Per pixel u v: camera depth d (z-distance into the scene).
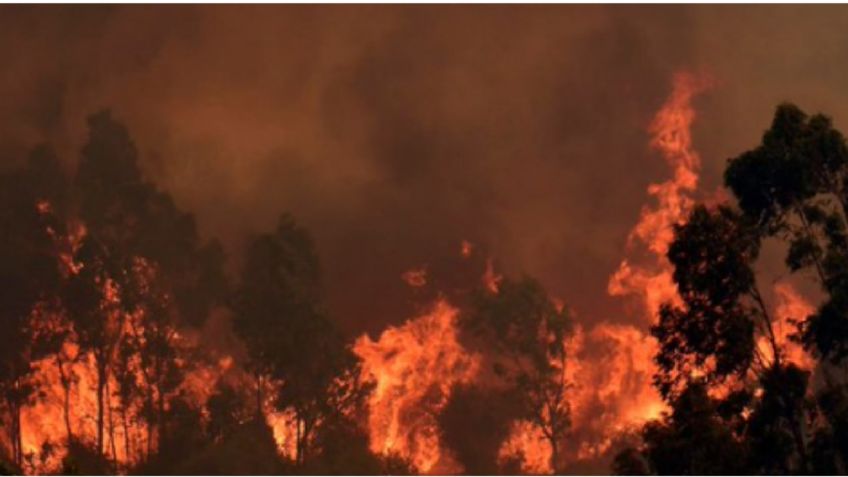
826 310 49.16
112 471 109.06
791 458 49.91
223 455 105.06
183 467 105.69
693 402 50.09
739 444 49.38
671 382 51.75
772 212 51.28
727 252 50.34
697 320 50.66
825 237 50.94
